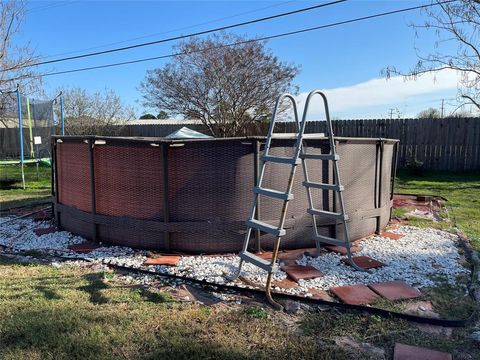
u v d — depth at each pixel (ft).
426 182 33.63
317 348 8.15
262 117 52.37
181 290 11.18
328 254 14.34
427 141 39.81
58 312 9.60
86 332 8.65
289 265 13.08
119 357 7.77
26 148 49.70
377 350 8.17
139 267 12.94
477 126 37.65
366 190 16.56
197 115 54.13
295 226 14.76
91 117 63.21
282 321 9.38
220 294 10.93
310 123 45.16
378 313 9.68
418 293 10.87
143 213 14.73
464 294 10.89
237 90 51.37
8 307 9.91
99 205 15.64
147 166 14.39
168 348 8.09
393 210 22.18
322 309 10.02
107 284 11.59
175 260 13.55
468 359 7.86
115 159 14.97
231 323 9.18
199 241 14.33
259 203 14.16
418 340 8.55
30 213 21.98
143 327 8.91
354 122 42.98
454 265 13.08
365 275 12.23
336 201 15.42
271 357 7.82
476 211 21.93
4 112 48.75
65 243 15.97
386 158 17.95
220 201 14.16
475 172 38.09
